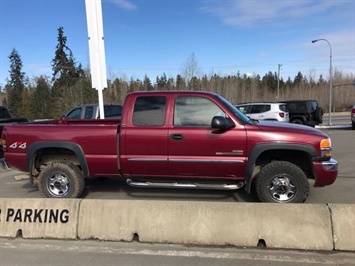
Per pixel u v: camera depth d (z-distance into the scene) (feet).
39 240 13.34
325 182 15.51
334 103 215.31
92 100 152.46
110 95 179.22
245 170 15.78
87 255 11.87
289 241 12.08
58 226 13.52
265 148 15.38
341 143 42.27
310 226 12.14
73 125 17.56
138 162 16.57
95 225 13.37
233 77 227.61
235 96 199.11
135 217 13.26
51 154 18.58
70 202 13.82
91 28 25.55
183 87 143.13
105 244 12.85
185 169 16.30
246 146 15.60
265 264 10.96
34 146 17.48
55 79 182.80
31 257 11.76
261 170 15.69
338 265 10.82
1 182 24.09
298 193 15.34
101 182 22.56
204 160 15.96
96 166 17.13
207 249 12.26
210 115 16.21
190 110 16.37
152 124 16.47
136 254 11.90
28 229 13.60
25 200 14.12
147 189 20.56
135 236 13.26
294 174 15.30
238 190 19.88
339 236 11.89
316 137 15.33
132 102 16.81
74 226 13.43
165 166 16.40
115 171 17.08
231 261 11.22
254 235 12.37
